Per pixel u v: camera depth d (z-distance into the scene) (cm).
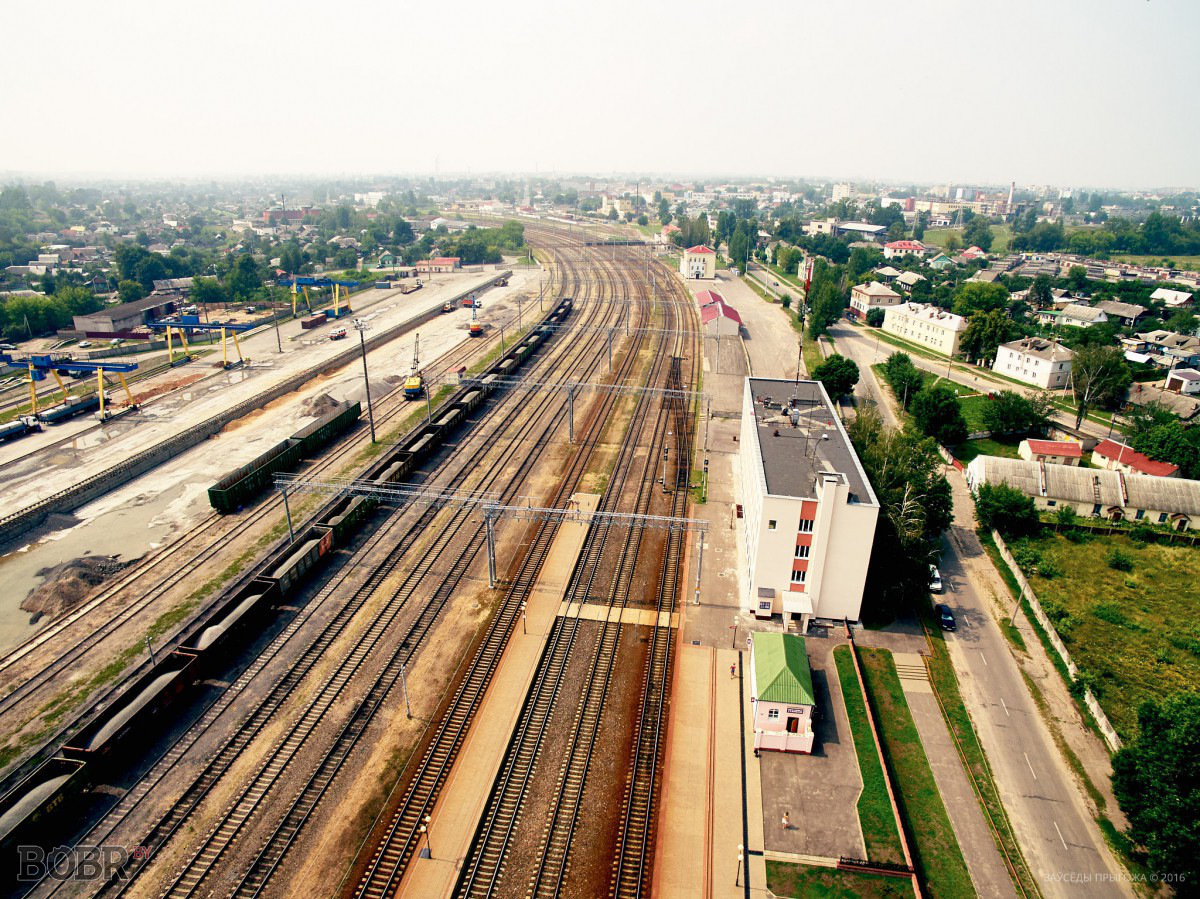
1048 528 8112
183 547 7288
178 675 5225
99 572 6750
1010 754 5091
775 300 19912
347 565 7012
